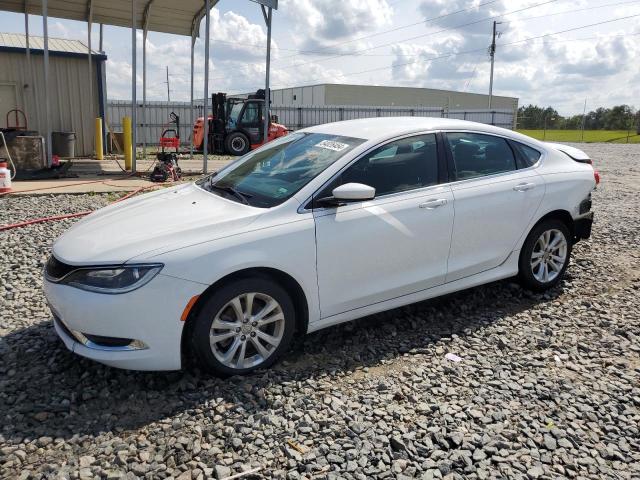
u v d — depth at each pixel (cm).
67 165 1255
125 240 343
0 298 480
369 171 409
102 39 1761
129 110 2930
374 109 3900
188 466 274
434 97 6906
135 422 310
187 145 2911
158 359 331
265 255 352
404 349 406
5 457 276
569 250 530
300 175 402
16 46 1620
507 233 475
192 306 334
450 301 500
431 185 436
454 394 344
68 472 266
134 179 1187
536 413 325
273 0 1246
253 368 364
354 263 391
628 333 434
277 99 6694
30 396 332
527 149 505
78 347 336
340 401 334
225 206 386
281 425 308
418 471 274
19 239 661
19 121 1653
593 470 278
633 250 664
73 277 335
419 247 421
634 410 331
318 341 418
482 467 277
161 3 1419
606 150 2838
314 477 268
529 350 409
